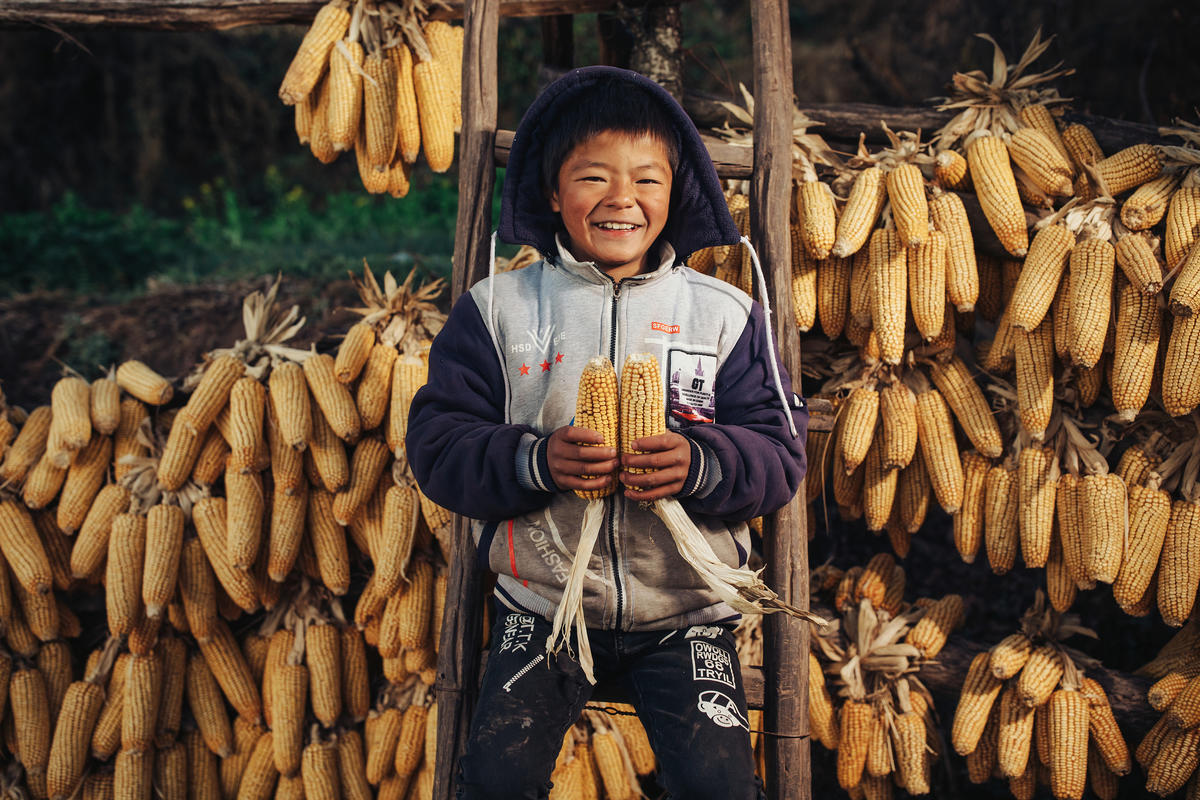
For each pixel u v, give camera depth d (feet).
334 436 9.57
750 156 8.22
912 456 8.85
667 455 5.81
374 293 10.00
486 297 6.89
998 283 9.30
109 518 9.59
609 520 6.32
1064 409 8.81
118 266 26.21
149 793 9.80
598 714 9.54
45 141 46.09
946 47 26.11
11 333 18.78
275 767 10.08
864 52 28.30
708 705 6.14
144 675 9.66
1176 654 8.89
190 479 9.80
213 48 46.60
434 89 9.77
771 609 6.05
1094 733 8.65
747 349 6.82
